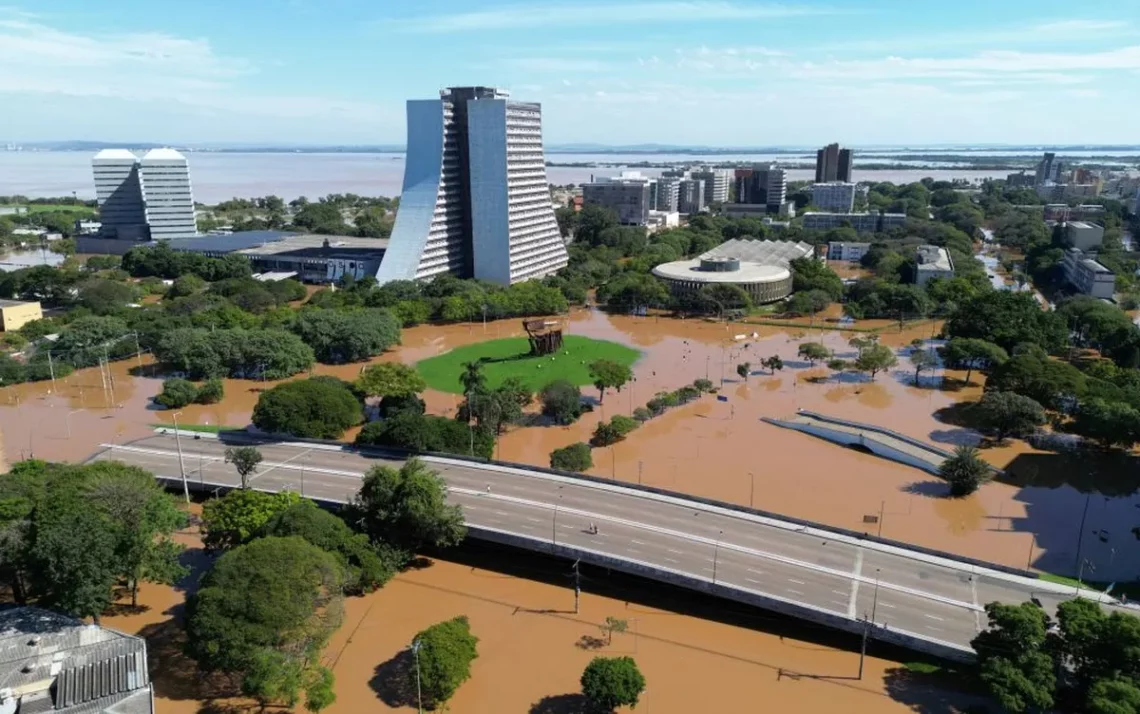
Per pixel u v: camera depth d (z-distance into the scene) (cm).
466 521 13625
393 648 10838
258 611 9500
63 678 8962
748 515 14075
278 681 9031
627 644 11031
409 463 13512
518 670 10394
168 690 9969
